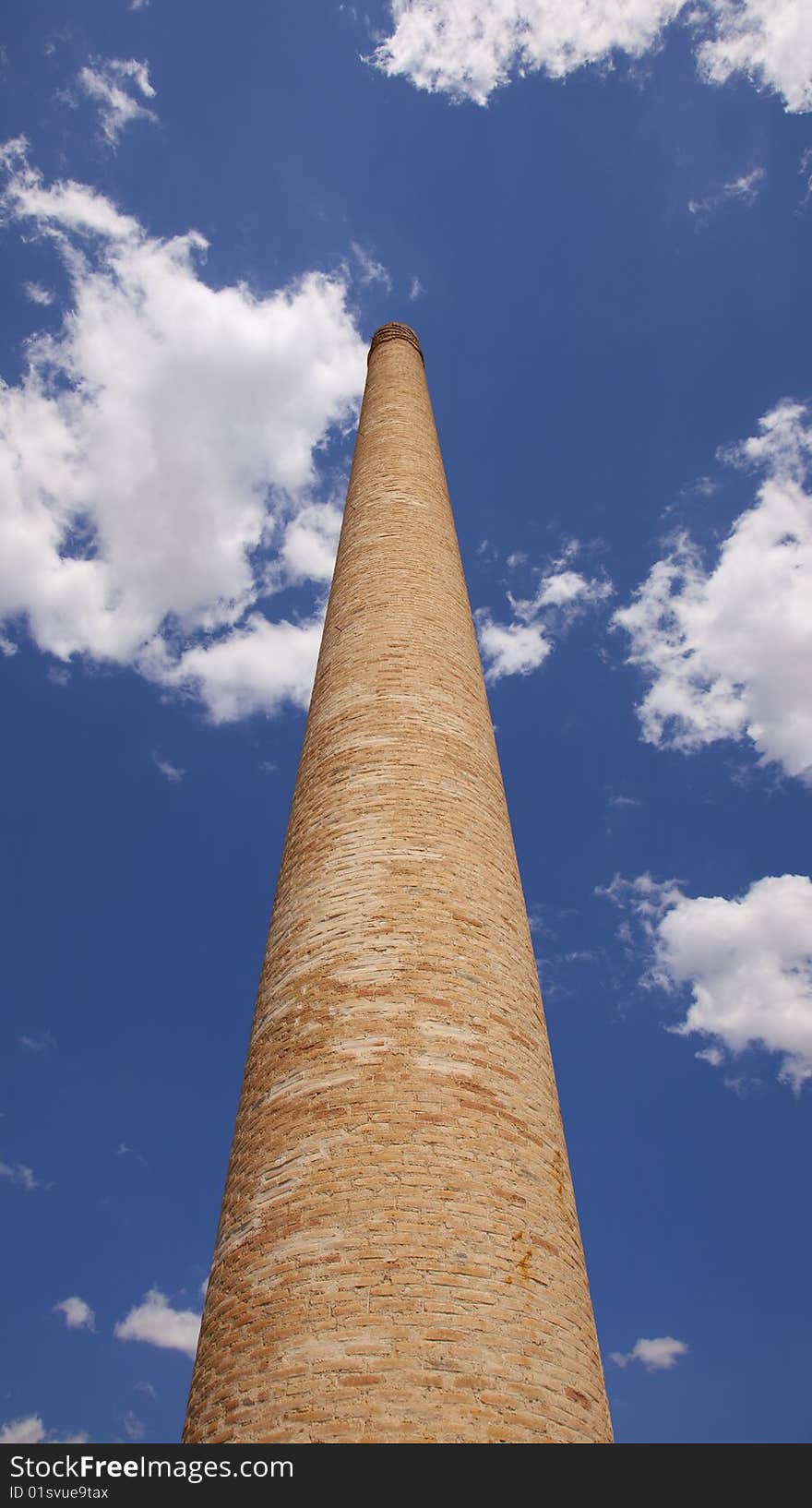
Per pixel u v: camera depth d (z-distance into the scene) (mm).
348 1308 6227
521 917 9836
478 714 11773
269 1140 7613
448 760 10539
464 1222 6719
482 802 10430
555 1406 6195
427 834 9531
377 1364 5941
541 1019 9141
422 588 13086
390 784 10047
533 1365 6289
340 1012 8008
